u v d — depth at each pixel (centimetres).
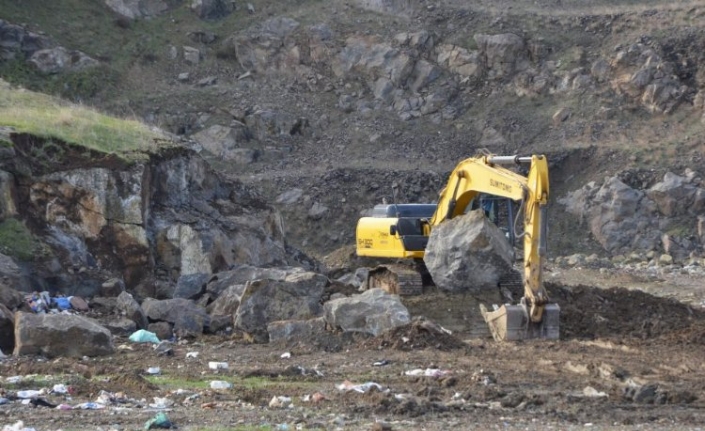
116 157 4738
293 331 3356
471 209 4062
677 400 2267
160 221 4838
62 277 4191
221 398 2236
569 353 3089
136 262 4581
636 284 6531
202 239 4834
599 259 7900
